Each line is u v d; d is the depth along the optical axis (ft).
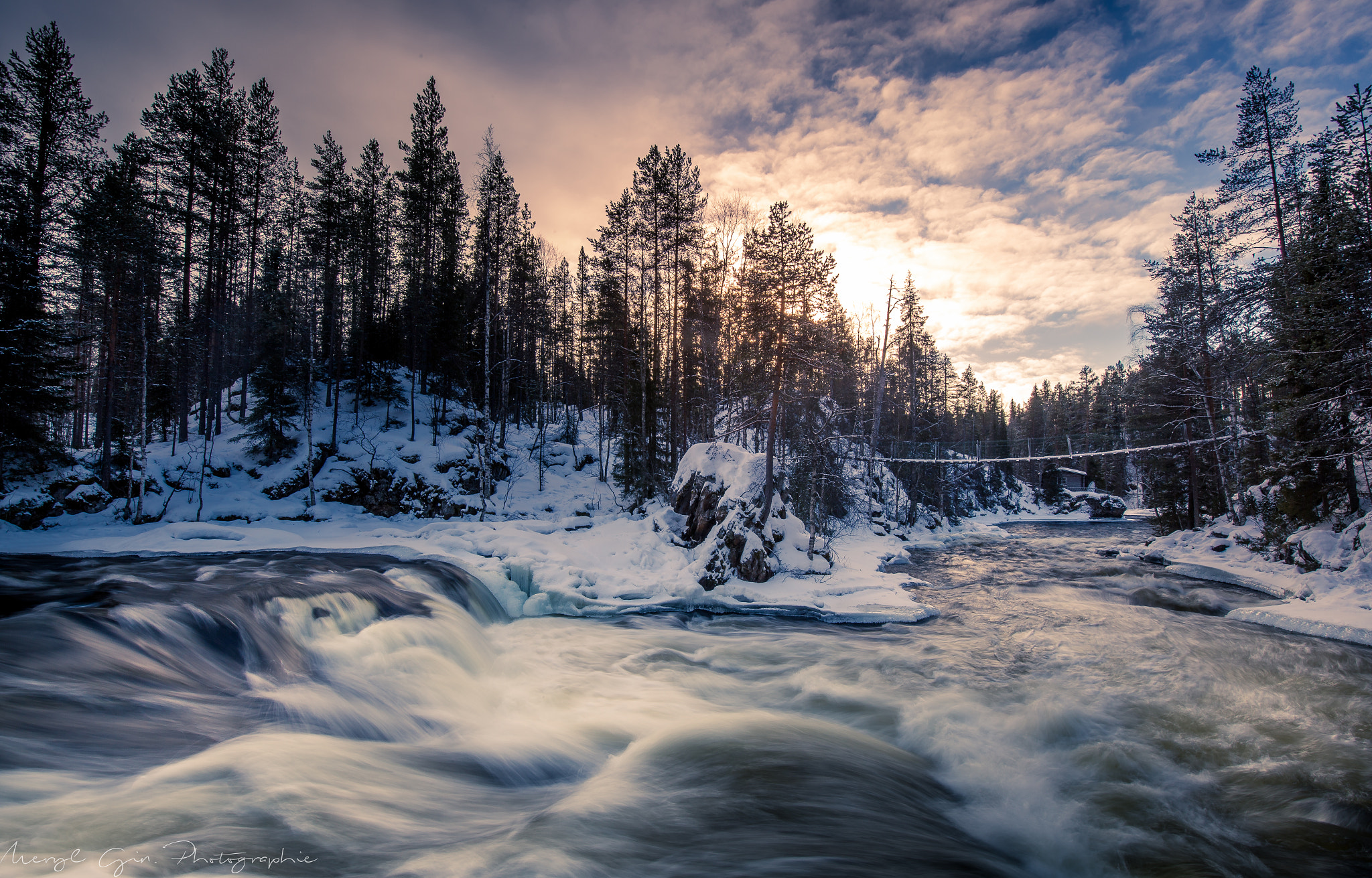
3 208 71.82
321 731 22.79
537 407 164.04
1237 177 84.69
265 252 124.36
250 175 118.01
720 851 15.17
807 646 45.09
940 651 43.70
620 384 119.85
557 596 56.44
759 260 73.41
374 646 33.78
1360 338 59.98
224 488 94.58
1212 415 95.09
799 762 22.57
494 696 32.24
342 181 120.57
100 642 25.00
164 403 105.19
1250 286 77.77
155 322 92.38
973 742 27.25
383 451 107.14
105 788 14.67
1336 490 70.18
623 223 111.65
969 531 159.02
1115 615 56.29
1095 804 21.61
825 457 80.02
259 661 29.19
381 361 132.36
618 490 119.44
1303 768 24.29
